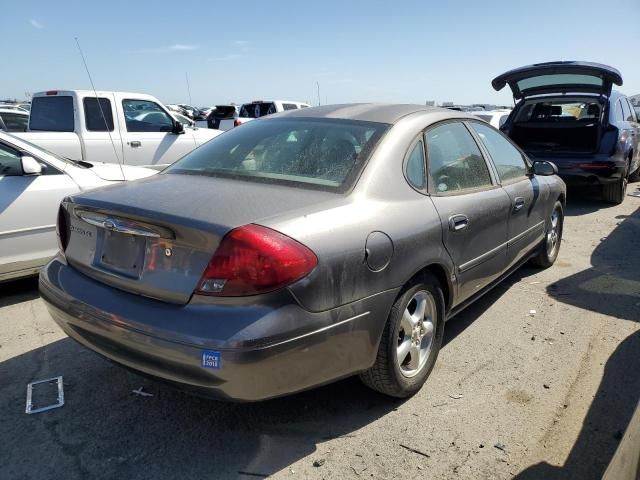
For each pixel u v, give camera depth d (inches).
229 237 88.7
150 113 347.3
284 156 120.6
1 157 176.4
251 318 87.2
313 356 93.9
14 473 97.0
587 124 333.4
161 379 94.8
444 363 135.5
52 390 124.0
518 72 321.4
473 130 152.9
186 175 122.1
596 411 114.5
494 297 180.1
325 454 102.5
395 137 121.3
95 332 100.3
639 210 324.2
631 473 72.0
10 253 171.8
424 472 97.3
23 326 158.2
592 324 158.1
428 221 116.5
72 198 114.0
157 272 95.7
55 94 323.6
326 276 93.5
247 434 108.6
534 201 177.3
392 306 107.8
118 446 104.7
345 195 105.7
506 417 112.9
